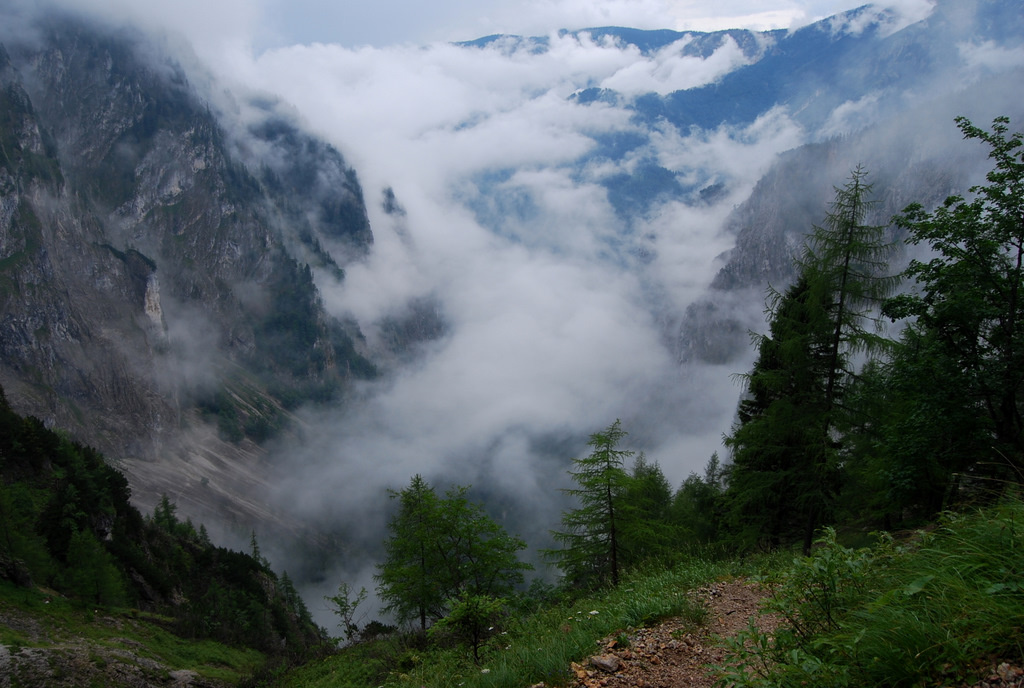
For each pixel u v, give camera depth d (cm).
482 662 916
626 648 736
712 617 856
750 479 2047
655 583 1220
